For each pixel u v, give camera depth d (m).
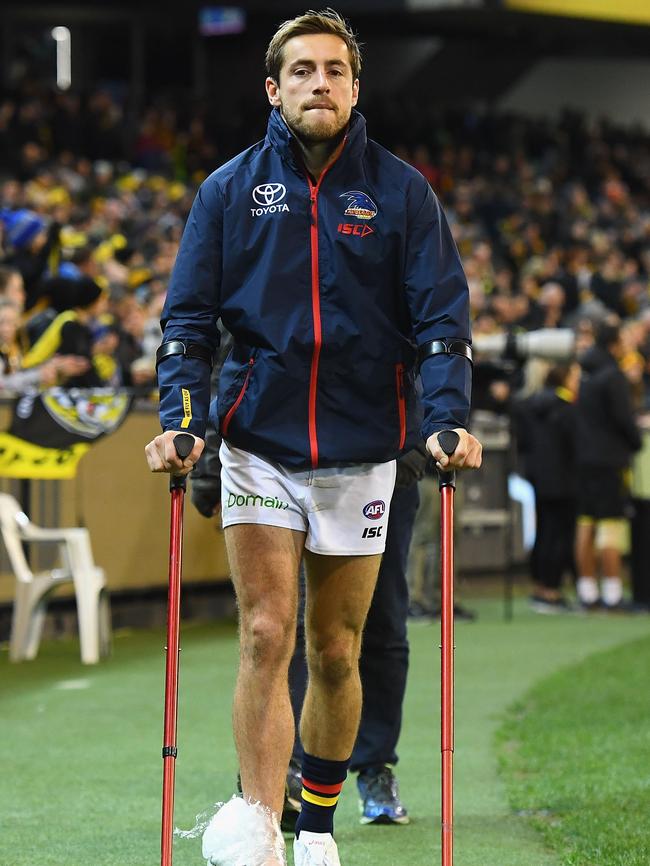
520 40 117.56
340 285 12.29
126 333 37.34
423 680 27.23
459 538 43.75
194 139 86.19
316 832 13.14
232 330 12.54
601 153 105.81
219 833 11.56
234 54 112.56
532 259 79.81
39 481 31.20
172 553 11.83
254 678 12.20
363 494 12.41
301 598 16.02
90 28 104.00
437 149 98.50
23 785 18.19
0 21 101.00
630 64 122.38
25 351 31.80
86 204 66.31
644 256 87.69
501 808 17.05
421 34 114.00
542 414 38.81
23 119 76.62
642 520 39.78
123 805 17.11
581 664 29.11
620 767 18.94
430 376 12.23
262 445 12.28
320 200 12.36
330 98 12.19
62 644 31.31
